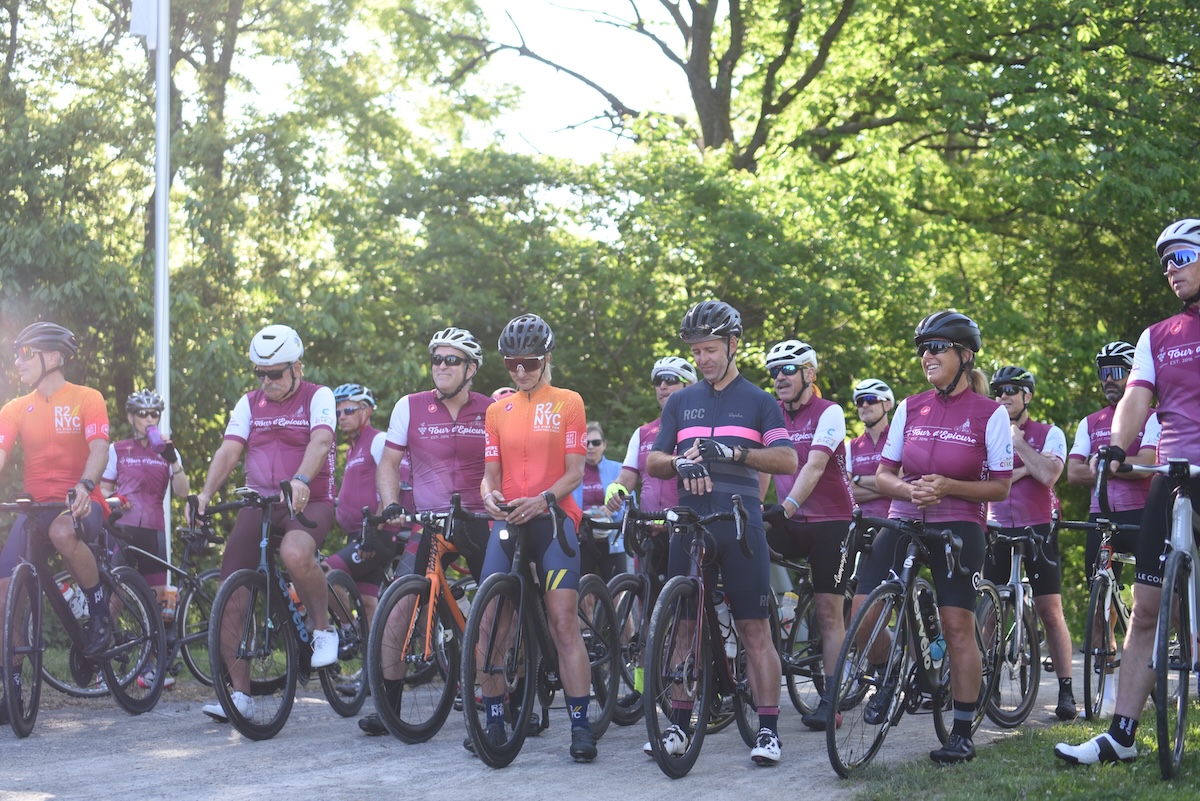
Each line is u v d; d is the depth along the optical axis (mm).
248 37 15227
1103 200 17000
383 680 5746
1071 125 17422
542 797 4746
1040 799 4469
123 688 6688
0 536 11125
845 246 16766
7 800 4676
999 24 18859
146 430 7945
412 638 5820
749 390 5445
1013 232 20016
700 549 5324
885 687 5270
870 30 19547
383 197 16688
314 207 15055
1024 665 6488
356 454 7844
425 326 15422
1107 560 6684
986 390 5598
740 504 5230
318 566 6156
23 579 6031
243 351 12758
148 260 12680
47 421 6402
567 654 5457
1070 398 17391
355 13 15547
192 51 14773
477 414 6203
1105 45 18500
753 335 17219
